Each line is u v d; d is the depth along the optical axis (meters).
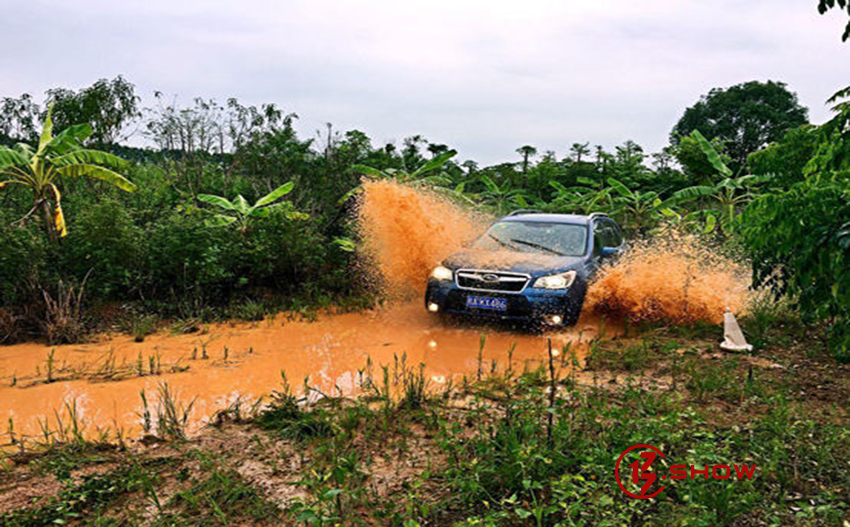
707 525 2.67
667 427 3.83
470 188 26.80
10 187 10.55
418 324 7.49
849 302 3.99
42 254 7.76
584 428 3.82
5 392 4.89
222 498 3.10
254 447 3.78
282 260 9.58
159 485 3.27
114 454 3.68
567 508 2.75
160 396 4.79
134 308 7.95
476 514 2.98
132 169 14.84
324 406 4.48
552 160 38.59
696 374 5.05
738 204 17.78
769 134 67.75
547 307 6.57
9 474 3.39
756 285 5.77
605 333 6.95
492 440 3.56
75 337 6.64
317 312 8.27
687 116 76.12
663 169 36.75
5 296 7.18
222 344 6.57
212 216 10.34
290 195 13.62
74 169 9.98
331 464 3.49
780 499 3.06
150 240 8.78
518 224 8.30
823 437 3.76
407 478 3.37
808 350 6.05
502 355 6.02
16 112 14.80
